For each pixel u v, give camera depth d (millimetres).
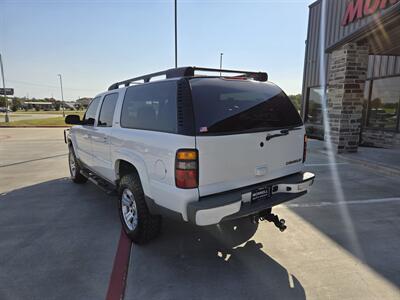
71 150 5711
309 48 13867
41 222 3803
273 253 2996
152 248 3104
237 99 2869
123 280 2541
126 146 3225
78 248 3105
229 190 2668
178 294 2357
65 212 4156
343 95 7887
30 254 2982
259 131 2838
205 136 2461
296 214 4031
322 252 3012
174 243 3207
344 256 2934
